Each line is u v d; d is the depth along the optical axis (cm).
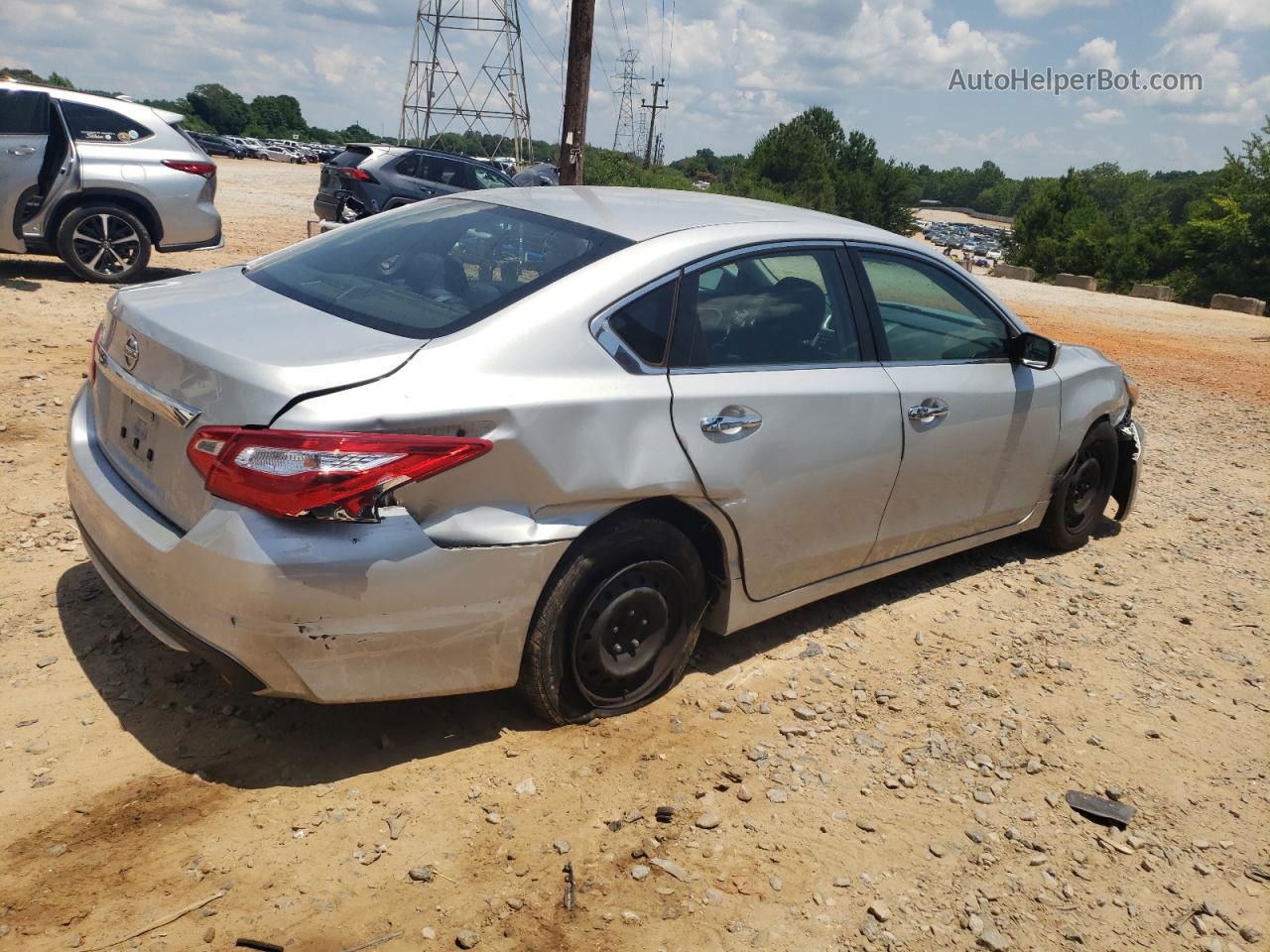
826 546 400
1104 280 7088
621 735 344
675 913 270
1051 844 319
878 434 400
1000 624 470
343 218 1725
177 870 264
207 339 292
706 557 371
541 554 302
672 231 357
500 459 290
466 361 292
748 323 364
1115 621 488
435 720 339
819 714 375
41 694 330
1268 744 394
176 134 1115
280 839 279
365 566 272
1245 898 306
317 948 245
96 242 1072
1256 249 5169
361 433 268
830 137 11300
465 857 280
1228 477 798
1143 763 370
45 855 264
